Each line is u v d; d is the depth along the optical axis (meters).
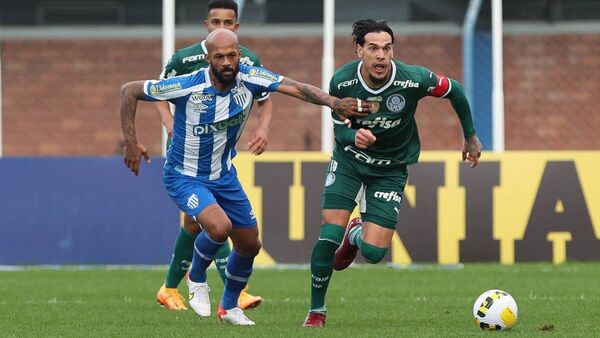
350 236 29.72
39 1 63.16
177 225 48.91
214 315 31.22
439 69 62.75
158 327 27.84
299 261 48.59
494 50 49.53
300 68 63.47
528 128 62.31
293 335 25.53
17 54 63.03
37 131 62.88
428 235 48.66
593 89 62.25
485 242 48.72
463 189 48.69
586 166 48.75
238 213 28.16
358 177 28.22
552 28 62.25
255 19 63.56
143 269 48.03
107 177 49.09
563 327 27.64
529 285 40.25
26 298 36.75
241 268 28.44
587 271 45.44
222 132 27.53
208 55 26.61
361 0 63.44
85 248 49.09
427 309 32.75
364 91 27.84
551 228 48.78
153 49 63.53
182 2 64.00
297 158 48.72
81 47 63.25
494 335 25.66
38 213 49.19
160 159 49.09
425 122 60.81
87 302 35.41
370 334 25.84
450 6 62.44
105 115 63.12
